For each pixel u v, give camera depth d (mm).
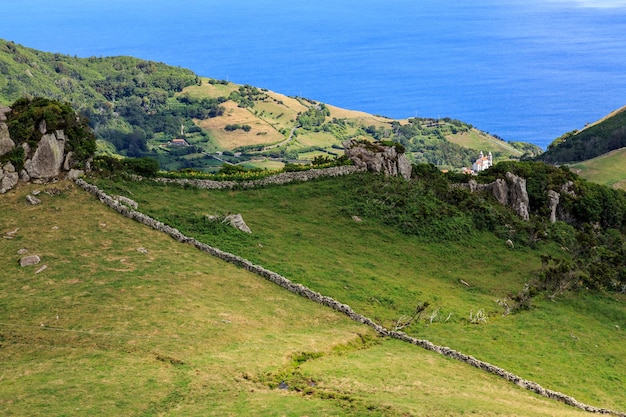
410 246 103062
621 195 148375
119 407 47469
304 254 89250
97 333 58094
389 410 48688
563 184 141500
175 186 104812
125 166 103688
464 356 67250
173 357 55281
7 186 90875
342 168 120688
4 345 55812
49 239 78938
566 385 67312
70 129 98188
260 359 56812
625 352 82562
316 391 52281
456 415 49000
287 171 117062
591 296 101500
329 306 74438
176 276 73000
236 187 109625
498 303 90875
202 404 48688
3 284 67812
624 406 65062
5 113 97500
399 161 128000
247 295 72500
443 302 84812
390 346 67688
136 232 84125
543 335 82312
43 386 49562
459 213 115688
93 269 72250
